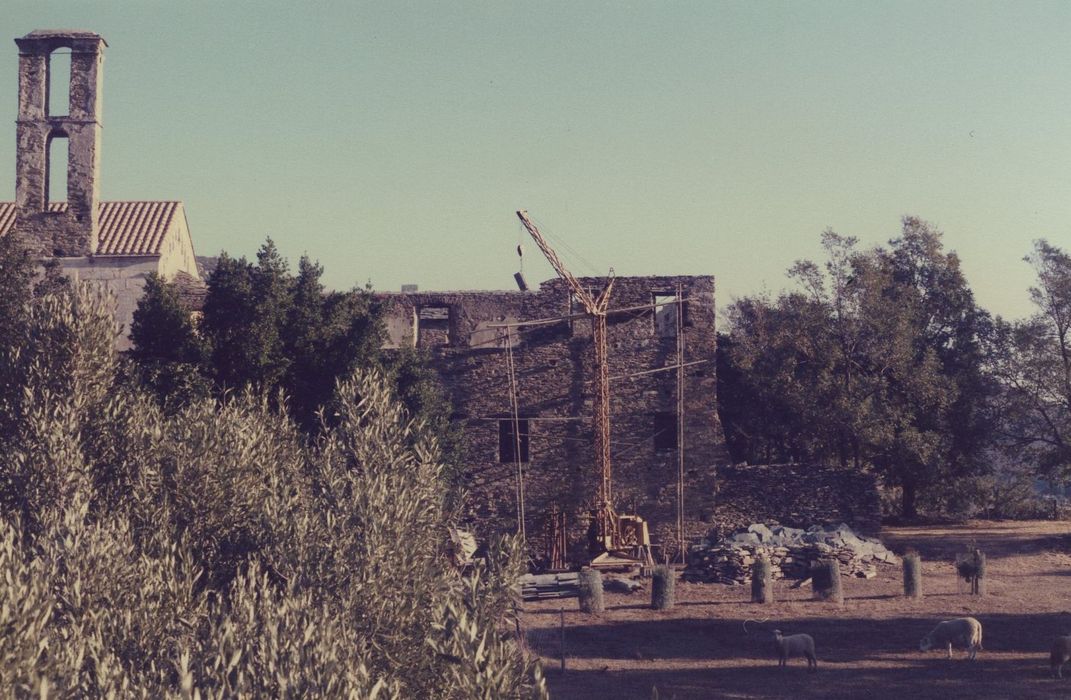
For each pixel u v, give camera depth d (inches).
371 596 661.3
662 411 1797.5
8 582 530.0
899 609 1371.8
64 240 1784.0
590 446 1796.3
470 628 524.7
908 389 2140.7
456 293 1813.5
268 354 1461.6
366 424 829.2
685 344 1802.4
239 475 829.2
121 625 614.5
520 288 1916.8
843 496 1790.1
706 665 1112.8
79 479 789.9
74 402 878.4
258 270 1505.9
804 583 1569.9
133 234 1849.2
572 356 1808.6
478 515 1788.9
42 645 506.6
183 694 448.1
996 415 2142.0
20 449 811.4
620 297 1812.3
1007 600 1407.5
